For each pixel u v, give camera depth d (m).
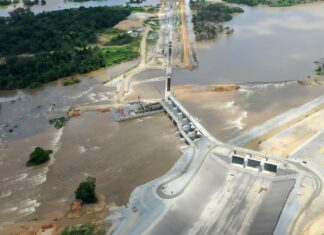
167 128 160.38
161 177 128.12
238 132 152.00
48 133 161.88
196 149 141.00
